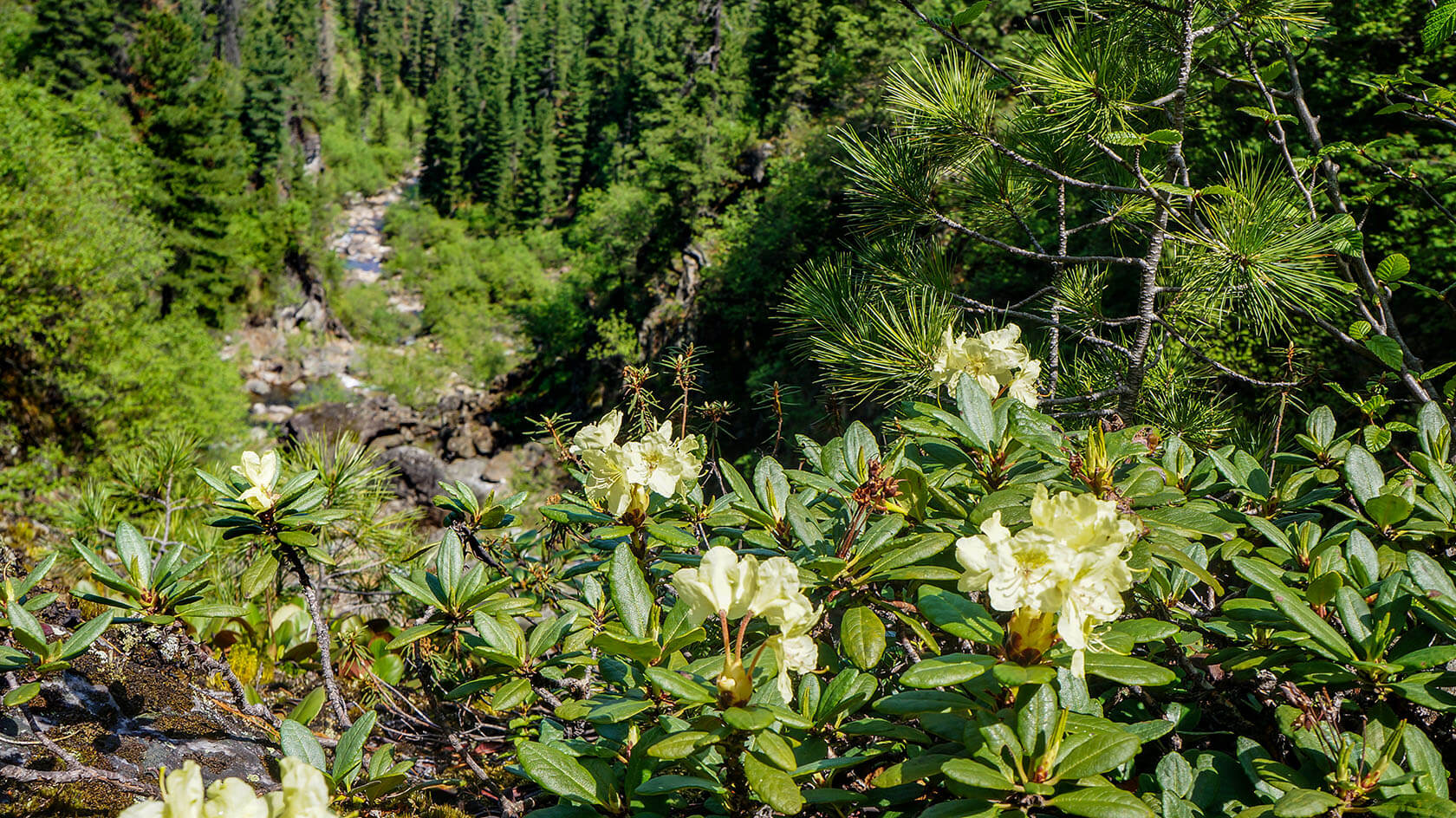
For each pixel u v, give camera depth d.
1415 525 2.04
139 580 2.33
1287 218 3.47
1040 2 4.05
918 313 3.74
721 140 29.81
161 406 19.17
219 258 36.91
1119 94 3.62
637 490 2.26
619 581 1.92
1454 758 1.88
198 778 1.16
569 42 79.31
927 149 4.20
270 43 62.75
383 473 4.39
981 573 1.30
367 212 65.75
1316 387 6.36
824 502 2.55
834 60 27.02
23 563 4.60
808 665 1.45
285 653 3.98
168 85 36.75
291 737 1.89
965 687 1.60
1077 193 5.04
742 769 1.51
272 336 40.09
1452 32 2.87
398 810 2.74
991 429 2.20
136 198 23.42
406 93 96.44
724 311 22.67
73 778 2.14
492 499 3.06
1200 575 1.65
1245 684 2.01
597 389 29.73
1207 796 1.65
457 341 42.41
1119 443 2.12
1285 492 2.40
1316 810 1.35
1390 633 1.65
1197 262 3.59
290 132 64.38
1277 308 3.48
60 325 17.50
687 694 1.40
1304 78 8.65
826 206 20.73
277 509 2.38
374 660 3.85
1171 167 3.90
